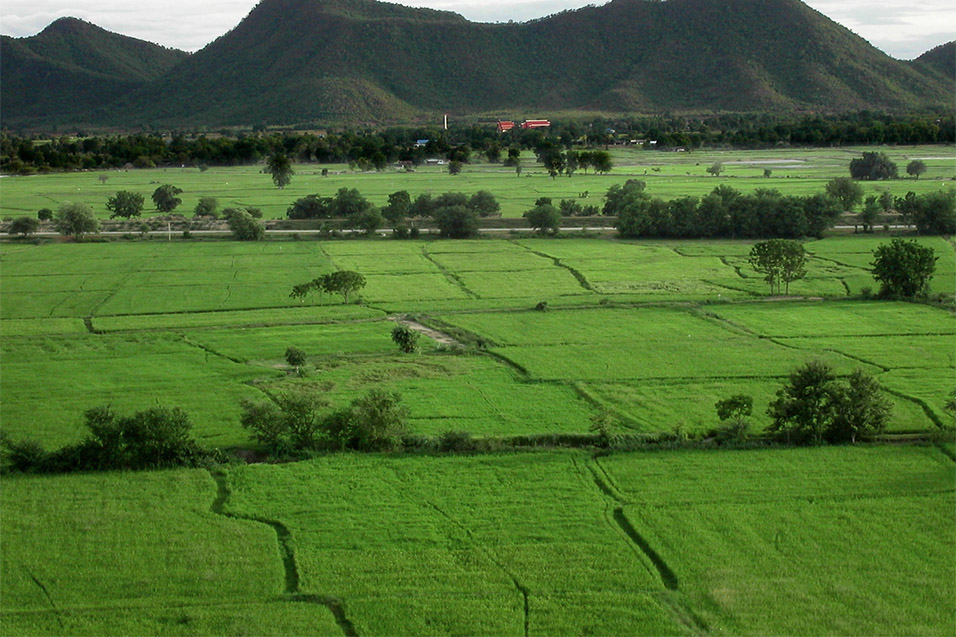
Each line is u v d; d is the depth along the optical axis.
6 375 83.25
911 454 62.97
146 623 43.97
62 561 49.50
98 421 62.50
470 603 45.22
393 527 52.97
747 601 45.03
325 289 112.94
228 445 66.38
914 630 42.56
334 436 66.06
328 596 46.09
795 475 59.69
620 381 81.00
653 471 60.56
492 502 56.06
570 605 45.00
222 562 49.34
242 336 97.50
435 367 85.94
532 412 72.81
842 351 89.94
